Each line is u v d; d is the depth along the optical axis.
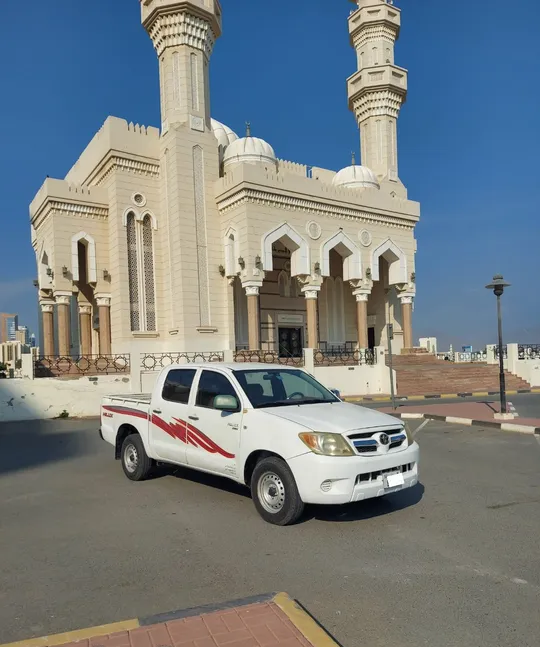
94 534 5.50
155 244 25.84
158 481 7.84
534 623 3.53
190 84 25.84
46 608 3.85
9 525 5.87
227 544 5.12
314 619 3.49
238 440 6.19
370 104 33.09
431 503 6.46
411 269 30.33
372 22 33.03
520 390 24.47
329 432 5.48
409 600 3.87
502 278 13.84
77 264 25.14
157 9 25.50
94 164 26.95
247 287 24.12
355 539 5.20
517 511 6.12
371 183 29.88
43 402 16.89
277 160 28.94
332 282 33.81
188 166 25.08
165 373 7.68
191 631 3.29
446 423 13.88
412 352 30.22
